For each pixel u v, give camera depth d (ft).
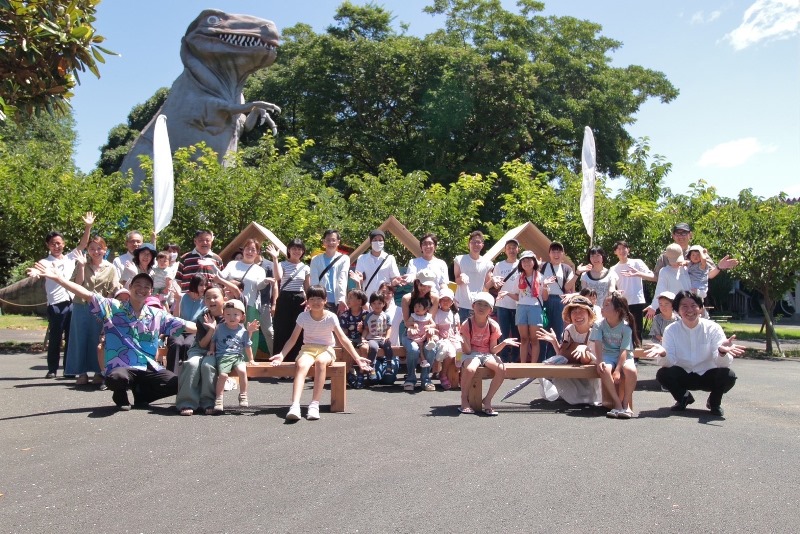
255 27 65.62
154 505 14.19
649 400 26.78
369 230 50.98
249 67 66.33
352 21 105.29
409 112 97.35
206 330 23.34
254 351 31.58
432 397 26.73
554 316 32.89
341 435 19.85
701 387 24.03
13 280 68.13
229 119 65.51
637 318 33.83
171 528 13.04
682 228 32.68
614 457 17.84
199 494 14.82
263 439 19.31
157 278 30.19
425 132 94.17
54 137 112.68
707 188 52.65
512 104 90.02
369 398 26.27
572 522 13.44
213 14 65.46
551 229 47.70
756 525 13.42
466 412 23.41
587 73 97.91
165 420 21.59
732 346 23.52
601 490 15.25
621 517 13.73
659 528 13.21
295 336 23.63
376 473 16.28
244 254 31.53
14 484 15.39
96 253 28.48
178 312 27.20
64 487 15.23
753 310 106.83
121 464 16.85
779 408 25.46
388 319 30.27
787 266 49.01
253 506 14.15
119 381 22.54
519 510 14.03
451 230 52.01
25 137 109.09
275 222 47.32
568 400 25.29
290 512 13.83
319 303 23.35
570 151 100.37
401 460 17.34
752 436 20.39
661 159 53.42
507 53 92.48
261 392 27.22
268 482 15.58
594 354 24.17
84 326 27.48
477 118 92.43
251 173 48.60
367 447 18.54
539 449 18.54
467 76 89.61
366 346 28.94
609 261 47.24
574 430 20.88
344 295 30.17
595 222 46.57
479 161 92.48
